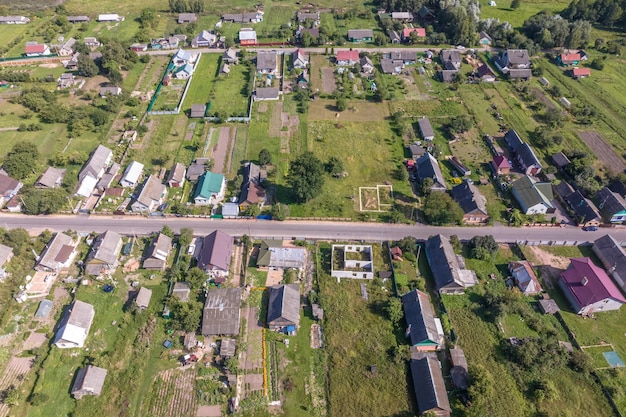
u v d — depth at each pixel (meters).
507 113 136.38
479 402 65.75
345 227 99.75
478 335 78.06
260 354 75.62
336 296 84.81
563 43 170.62
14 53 169.38
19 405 68.62
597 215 97.69
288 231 98.50
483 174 113.50
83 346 76.25
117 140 125.50
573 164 110.56
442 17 185.50
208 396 70.00
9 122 131.00
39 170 113.94
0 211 102.50
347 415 67.94
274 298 81.94
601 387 70.50
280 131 128.88
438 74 155.25
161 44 174.00
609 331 78.81
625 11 181.75
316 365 74.25
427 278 88.25
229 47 174.00
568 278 84.38
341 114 136.25
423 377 70.06
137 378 71.81
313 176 99.12
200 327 78.25
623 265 86.19
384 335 78.38
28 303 82.88
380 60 163.38
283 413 68.31
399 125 127.69
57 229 98.00
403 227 99.75
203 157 118.38
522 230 99.00
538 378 71.69
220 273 88.00
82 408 68.06
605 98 142.38
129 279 87.25
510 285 86.62
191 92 147.00
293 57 163.75
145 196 102.38
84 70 150.50
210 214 102.38
